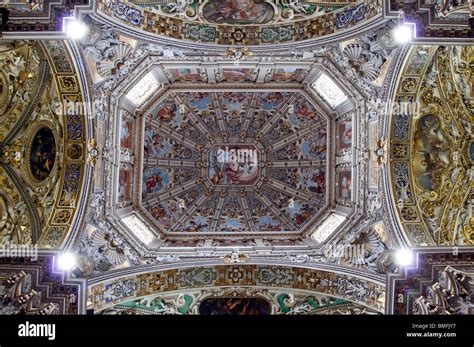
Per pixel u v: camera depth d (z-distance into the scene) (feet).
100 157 51.88
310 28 49.52
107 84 50.70
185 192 70.38
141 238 58.23
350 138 58.80
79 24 41.86
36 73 47.42
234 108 68.64
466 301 39.83
